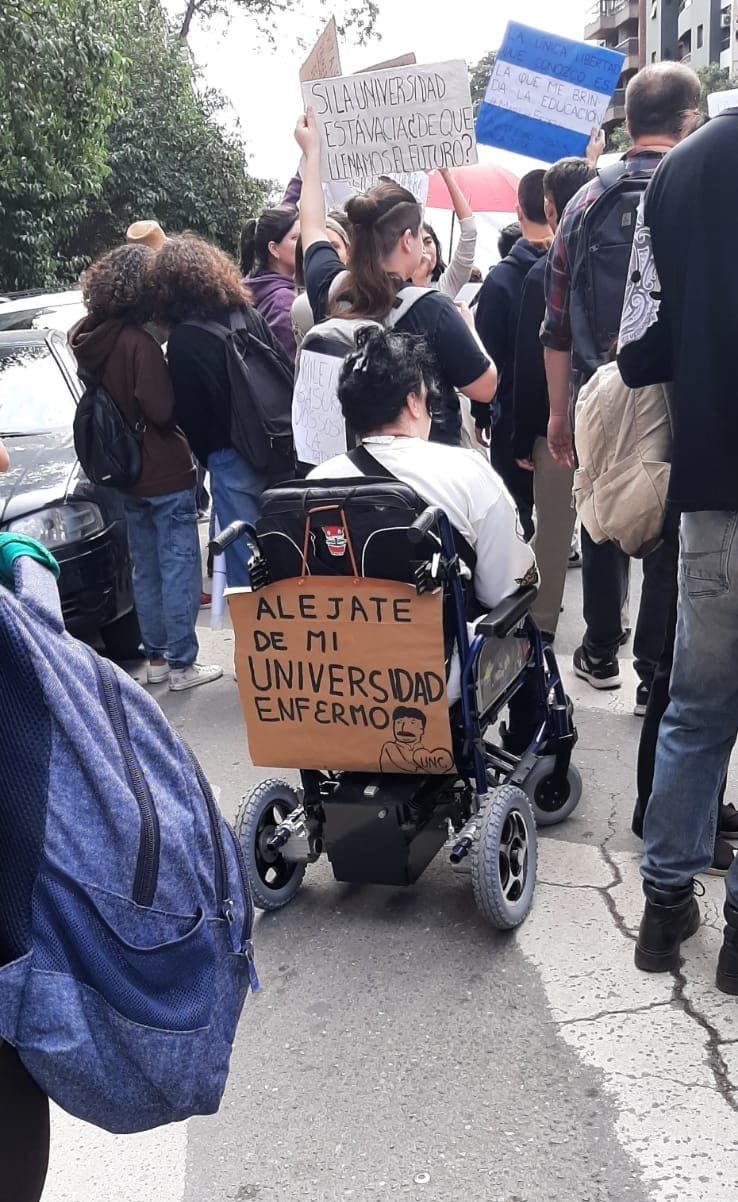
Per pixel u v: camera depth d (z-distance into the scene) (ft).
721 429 8.14
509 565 10.30
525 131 17.33
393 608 9.45
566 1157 7.80
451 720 10.21
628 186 12.32
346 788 10.27
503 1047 8.95
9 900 4.70
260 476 16.46
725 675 8.80
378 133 13.33
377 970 10.06
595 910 10.62
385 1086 8.65
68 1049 4.72
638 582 20.89
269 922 10.96
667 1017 9.09
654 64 12.52
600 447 10.28
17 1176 5.02
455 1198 7.55
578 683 16.19
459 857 9.86
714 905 10.45
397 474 9.92
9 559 5.21
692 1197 7.38
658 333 8.64
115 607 17.53
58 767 4.78
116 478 16.25
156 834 5.01
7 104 37.60
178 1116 5.25
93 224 63.36
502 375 17.21
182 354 15.70
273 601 9.79
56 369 20.10
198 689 17.71
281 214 18.53
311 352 12.55
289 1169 7.96
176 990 5.13
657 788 9.32
